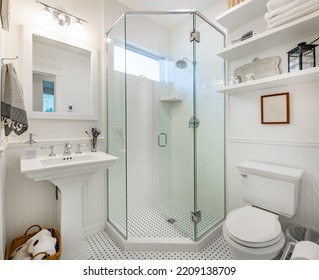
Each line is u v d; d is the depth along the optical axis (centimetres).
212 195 192
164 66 240
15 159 140
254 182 152
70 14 166
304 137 143
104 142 195
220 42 193
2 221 113
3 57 130
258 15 165
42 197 153
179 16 222
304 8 118
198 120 191
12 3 138
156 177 244
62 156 151
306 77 128
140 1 205
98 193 191
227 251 158
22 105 124
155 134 241
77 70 173
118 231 176
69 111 169
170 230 182
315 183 139
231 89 168
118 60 181
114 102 187
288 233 139
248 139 177
